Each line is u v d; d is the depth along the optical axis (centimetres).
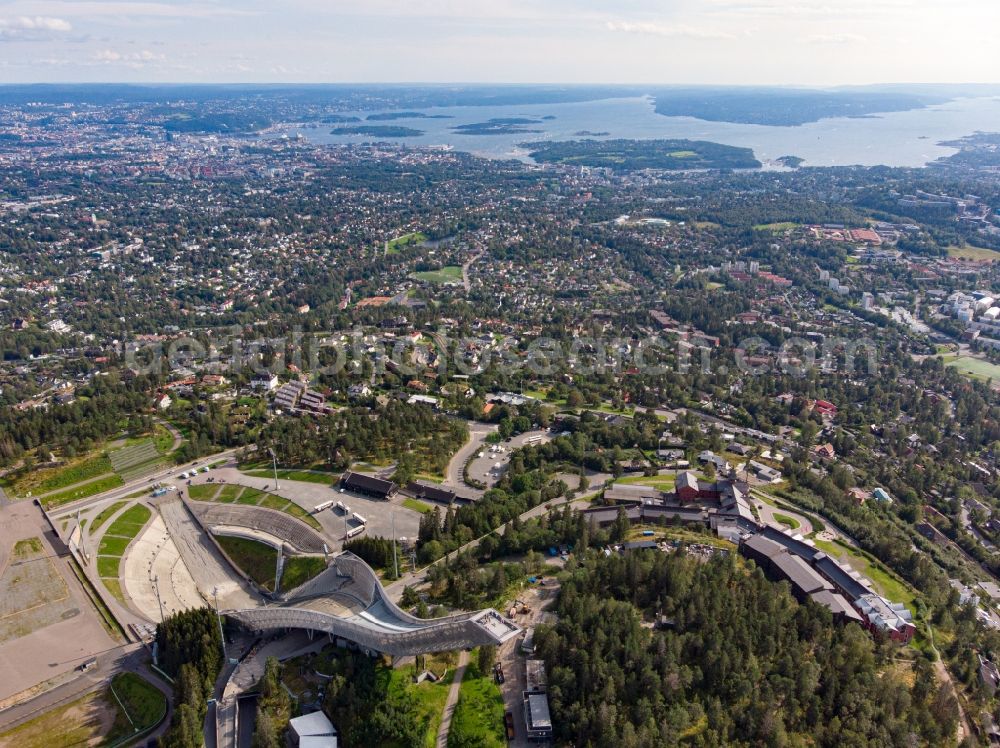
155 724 19538
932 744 18075
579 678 19225
